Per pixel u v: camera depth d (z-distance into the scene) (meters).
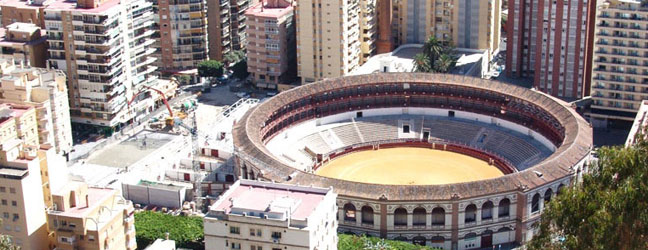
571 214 113.25
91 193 196.25
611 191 110.31
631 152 111.12
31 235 186.50
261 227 186.62
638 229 108.62
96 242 186.75
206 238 192.38
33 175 185.50
